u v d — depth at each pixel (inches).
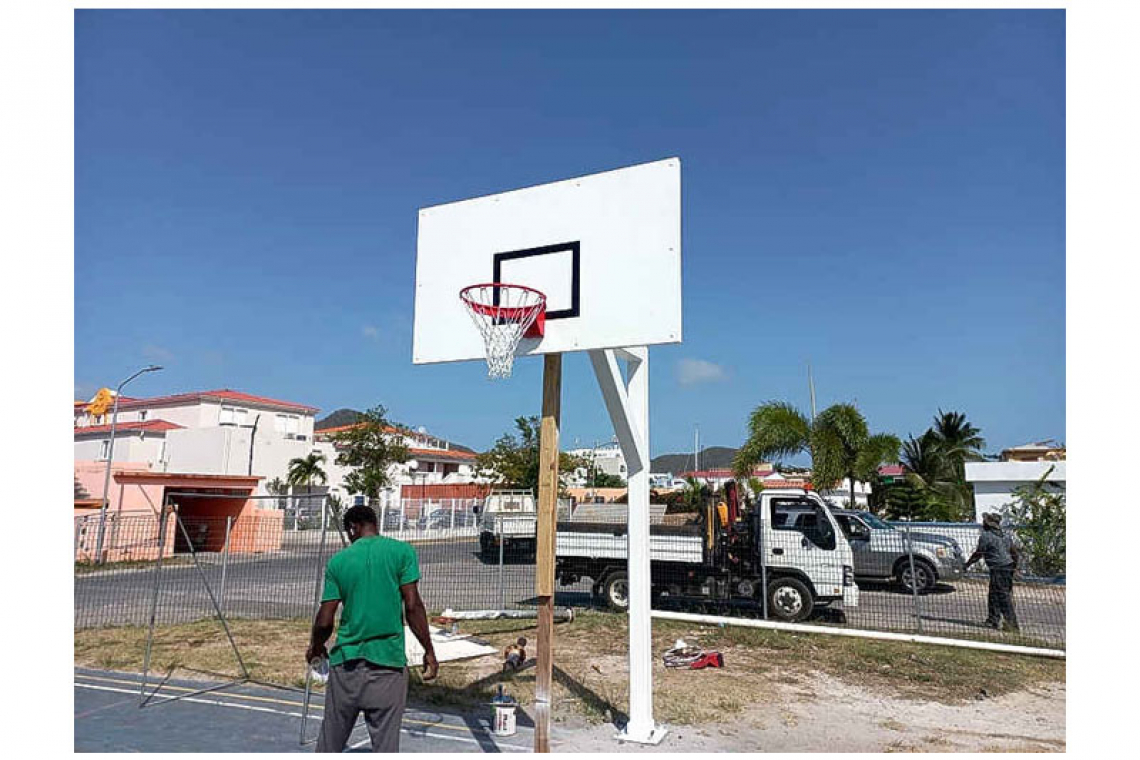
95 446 1421.0
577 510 727.1
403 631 168.1
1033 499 652.1
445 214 241.0
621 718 244.2
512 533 812.6
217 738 213.5
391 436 1488.7
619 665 320.5
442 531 1173.7
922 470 1106.1
